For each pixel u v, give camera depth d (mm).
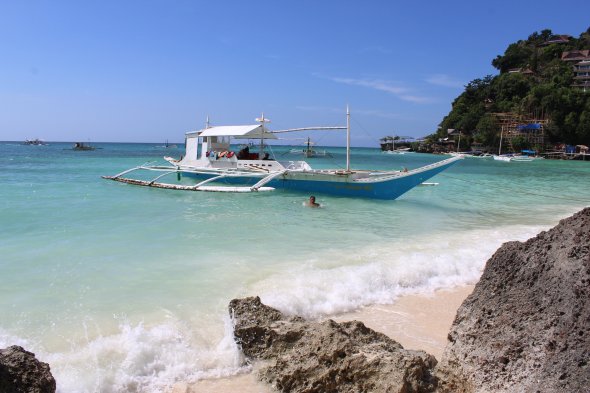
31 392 3557
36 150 77500
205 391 4277
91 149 84000
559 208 17938
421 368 3955
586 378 2826
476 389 3438
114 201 16141
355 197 18469
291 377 4199
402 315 6309
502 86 106500
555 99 88562
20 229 10930
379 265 8219
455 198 20406
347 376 4043
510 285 3754
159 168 24719
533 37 132875
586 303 3139
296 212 14734
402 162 63969
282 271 7809
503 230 12641
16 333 5203
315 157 66812
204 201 16938
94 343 4984
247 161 22125
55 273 7504
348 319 6086
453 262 8719
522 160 75938
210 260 8477
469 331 3742
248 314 5141
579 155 82000
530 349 3238
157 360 4727
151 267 7941
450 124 111375
